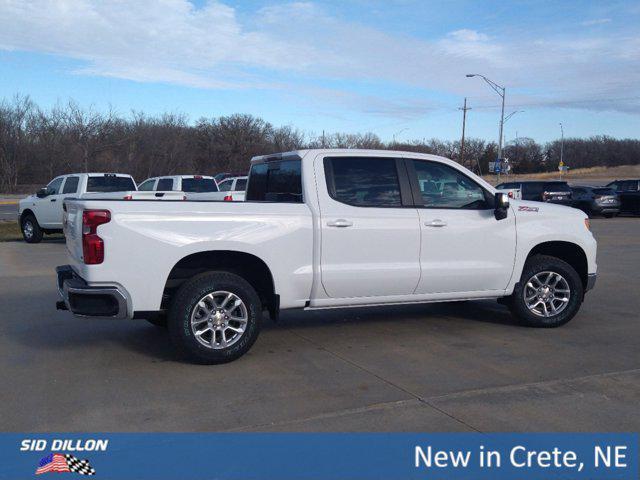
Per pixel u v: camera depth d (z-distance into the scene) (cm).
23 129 4828
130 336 697
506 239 701
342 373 566
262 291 636
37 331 719
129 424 454
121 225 550
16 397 506
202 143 6044
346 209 632
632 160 9194
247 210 595
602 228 2352
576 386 531
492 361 604
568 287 738
